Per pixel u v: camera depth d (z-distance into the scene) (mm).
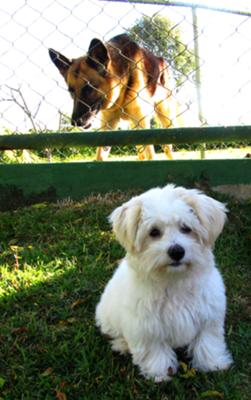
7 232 1213
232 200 1229
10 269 1066
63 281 994
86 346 803
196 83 1658
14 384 749
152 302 705
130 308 717
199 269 708
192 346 757
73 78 1688
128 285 732
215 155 1975
